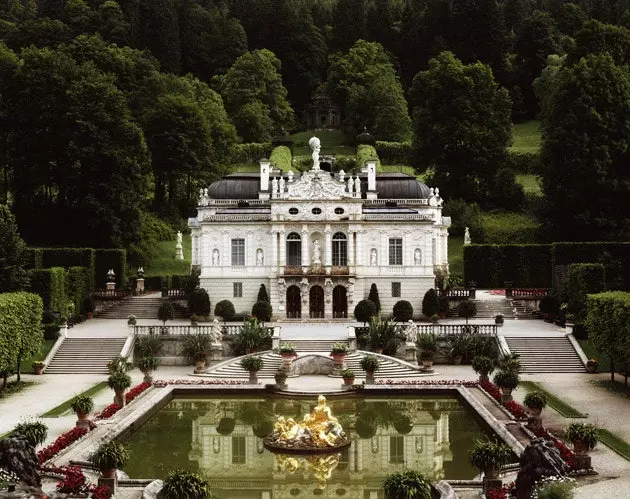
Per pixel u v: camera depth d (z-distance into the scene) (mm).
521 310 101562
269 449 53750
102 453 42312
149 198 147750
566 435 45781
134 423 58625
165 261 132500
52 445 49844
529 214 144375
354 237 101312
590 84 124438
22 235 124562
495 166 150500
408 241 101562
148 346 84875
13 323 70438
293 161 181125
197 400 69562
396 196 109625
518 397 66500
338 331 90688
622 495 40406
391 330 85062
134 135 127750
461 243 134750
